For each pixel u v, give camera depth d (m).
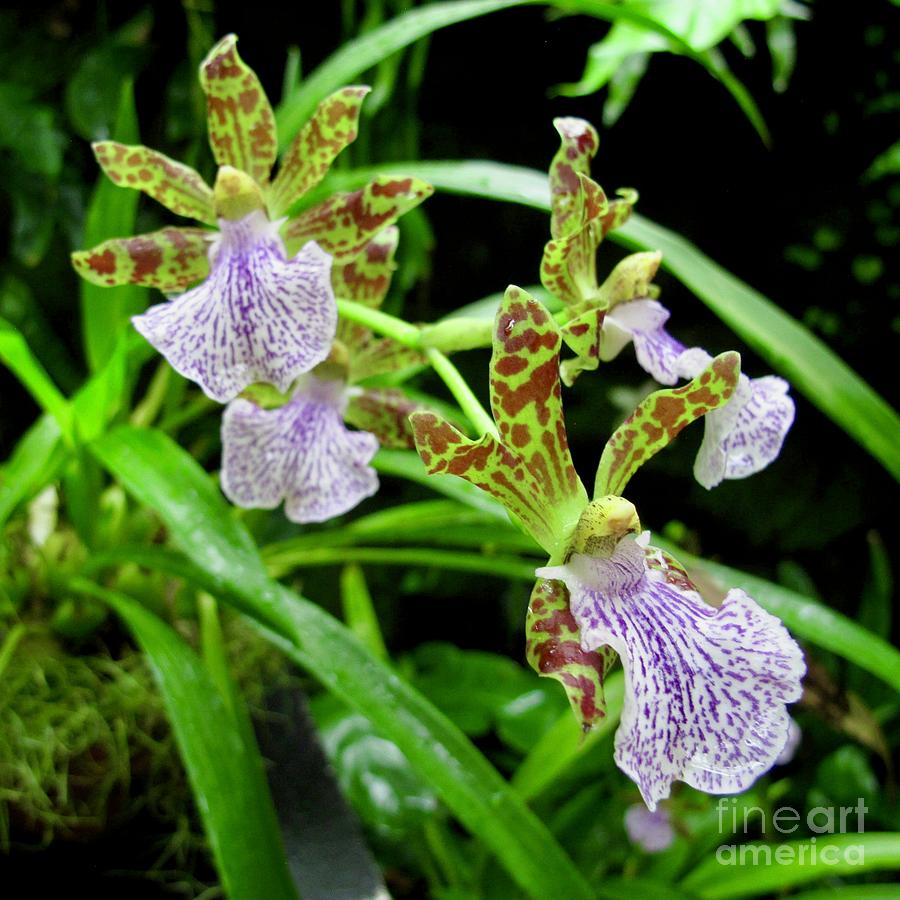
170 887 0.25
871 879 0.40
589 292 0.20
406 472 0.26
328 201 0.20
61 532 0.27
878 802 0.39
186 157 0.37
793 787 0.41
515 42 0.43
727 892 0.29
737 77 0.43
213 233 0.20
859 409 0.26
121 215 0.26
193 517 0.21
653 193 0.47
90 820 0.24
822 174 0.45
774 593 0.25
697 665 0.16
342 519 0.45
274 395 0.23
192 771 0.20
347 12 0.36
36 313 0.39
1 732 0.23
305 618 0.21
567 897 0.19
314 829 0.25
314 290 0.18
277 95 0.42
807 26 0.42
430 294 0.48
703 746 0.15
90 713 0.24
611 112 0.31
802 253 0.46
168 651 0.22
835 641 0.25
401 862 0.39
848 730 0.29
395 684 0.21
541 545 0.17
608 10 0.24
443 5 0.26
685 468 0.47
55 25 0.38
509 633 0.50
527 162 0.46
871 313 0.47
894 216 0.44
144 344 0.25
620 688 0.28
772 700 0.16
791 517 0.48
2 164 0.38
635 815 0.35
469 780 0.20
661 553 0.17
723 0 0.27
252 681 0.27
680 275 0.26
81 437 0.24
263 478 0.22
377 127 0.37
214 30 0.39
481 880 0.35
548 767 0.29
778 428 0.20
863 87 0.43
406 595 0.49
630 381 0.46
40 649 0.25
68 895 0.25
